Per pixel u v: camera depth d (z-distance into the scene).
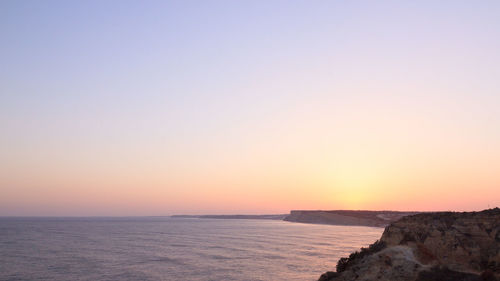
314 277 76.62
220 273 80.12
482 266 35.06
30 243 139.75
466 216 41.97
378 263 38.00
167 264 91.44
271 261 97.31
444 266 35.44
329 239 169.00
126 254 110.00
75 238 165.88
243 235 197.62
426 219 45.19
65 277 75.19
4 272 79.75
